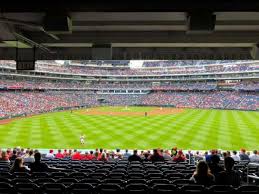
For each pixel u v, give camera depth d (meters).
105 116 74.00
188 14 9.21
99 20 11.17
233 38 12.80
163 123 57.88
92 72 134.00
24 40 12.89
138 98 129.12
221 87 124.25
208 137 41.56
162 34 13.06
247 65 116.44
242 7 8.88
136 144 37.00
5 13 9.76
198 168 8.39
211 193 7.04
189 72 130.50
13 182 8.33
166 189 7.27
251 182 11.89
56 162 16.80
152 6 9.12
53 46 15.17
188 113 82.94
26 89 107.44
